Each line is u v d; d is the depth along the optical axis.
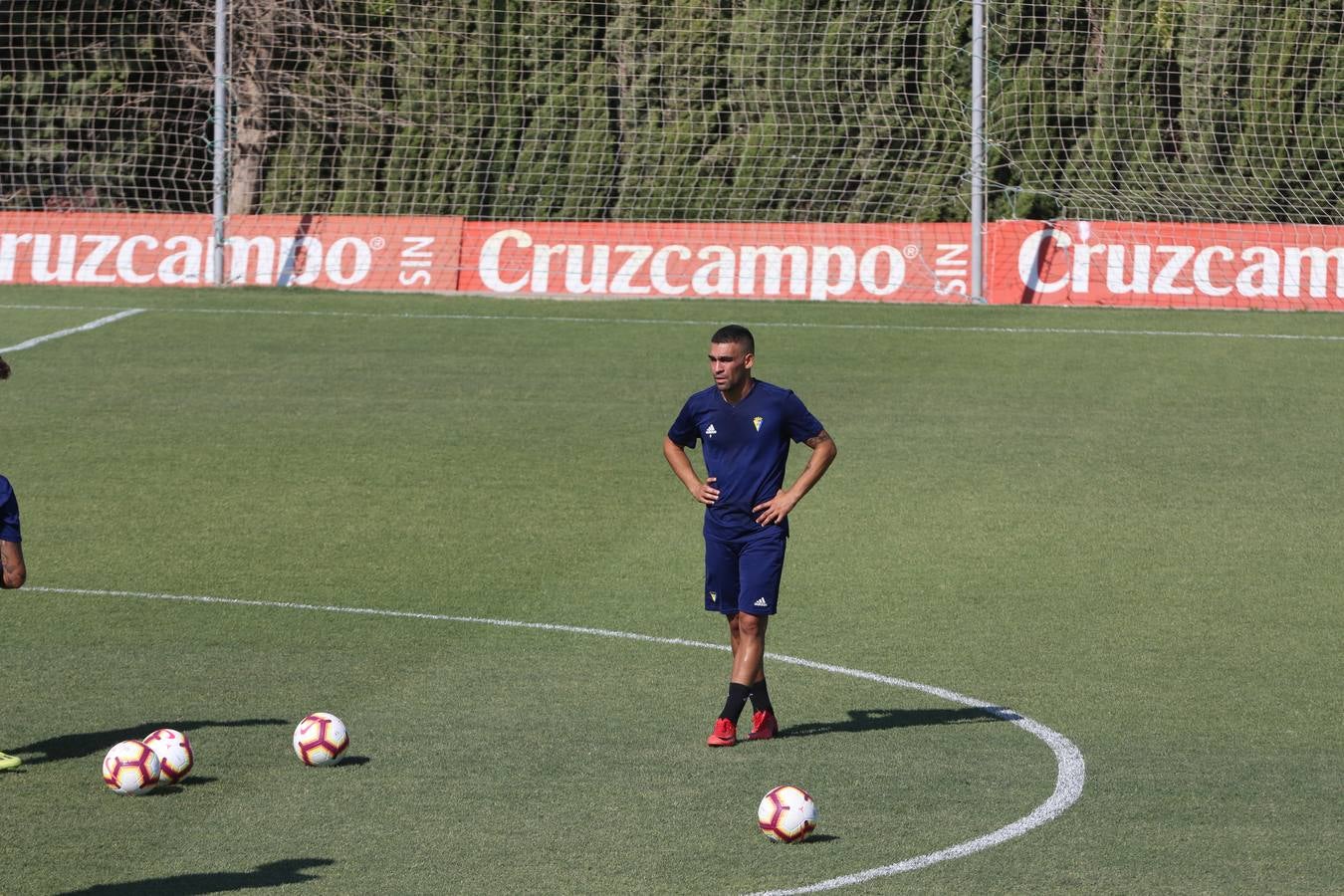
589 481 43.06
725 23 85.25
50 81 92.44
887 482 43.03
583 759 22.41
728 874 18.09
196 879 17.78
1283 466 45.16
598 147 86.12
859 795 20.95
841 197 83.25
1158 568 35.28
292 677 26.53
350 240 73.81
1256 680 27.25
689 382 55.31
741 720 24.66
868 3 82.38
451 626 30.11
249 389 54.00
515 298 71.38
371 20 90.19
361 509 40.12
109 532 37.75
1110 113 81.00
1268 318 67.06
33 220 74.94
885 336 62.78
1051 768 22.31
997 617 31.28
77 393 53.25
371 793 20.75
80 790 20.70
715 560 23.52
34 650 28.00
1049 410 51.50
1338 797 21.20
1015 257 71.00
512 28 86.62
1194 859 18.80
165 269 73.81
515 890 17.59
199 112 92.19
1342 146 79.56
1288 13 79.31
